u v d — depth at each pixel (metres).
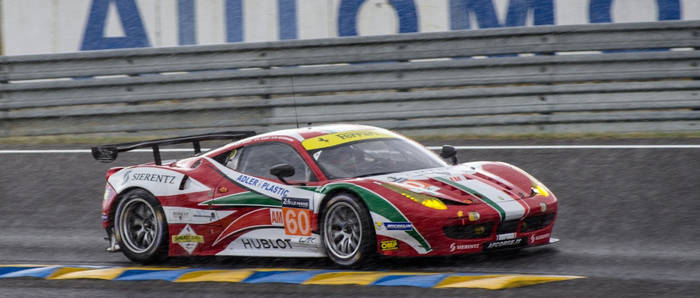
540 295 17.91
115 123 43.94
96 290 21.27
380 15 45.91
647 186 30.36
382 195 21.38
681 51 38.31
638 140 37.34
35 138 45.69
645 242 24.08
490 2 44.50
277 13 47.00
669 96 38.50
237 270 22.86
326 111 41.53
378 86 40.91
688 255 22.28
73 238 29.33
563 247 23.84
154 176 26.08
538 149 36.81
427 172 23.27
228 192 24.64
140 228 26.12
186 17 47.66
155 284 21.56
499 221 21.33
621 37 38.78
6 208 33.62
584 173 32.72
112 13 48.34
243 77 42.16
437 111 40.47
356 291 19.12
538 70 39.47
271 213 23.61
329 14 46.47
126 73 43.38
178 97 42.91
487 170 23.89
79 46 48.75
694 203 28.02
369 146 24.38
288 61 41.75
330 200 22.23
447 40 40.19
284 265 24.02
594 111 39.06
